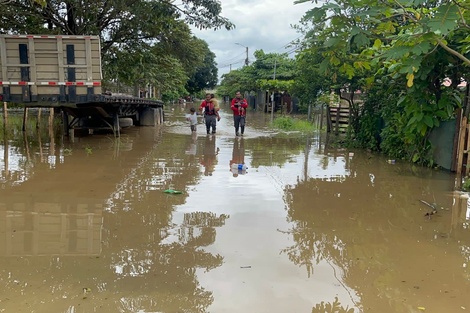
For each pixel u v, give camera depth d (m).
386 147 11.64
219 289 3.65
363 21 5.00
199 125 21.72
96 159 10.17
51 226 5.24
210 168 9.25
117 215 5.70
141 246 4.62
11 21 16.20
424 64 8.46
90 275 3.89
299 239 4.92
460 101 9.09
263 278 3.89
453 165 9.07
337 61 5.53
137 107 19.62
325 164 10.10
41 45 10.91
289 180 8.16
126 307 3.34
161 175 8.37
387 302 3.50
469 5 4.87
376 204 6.50
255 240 4.86
